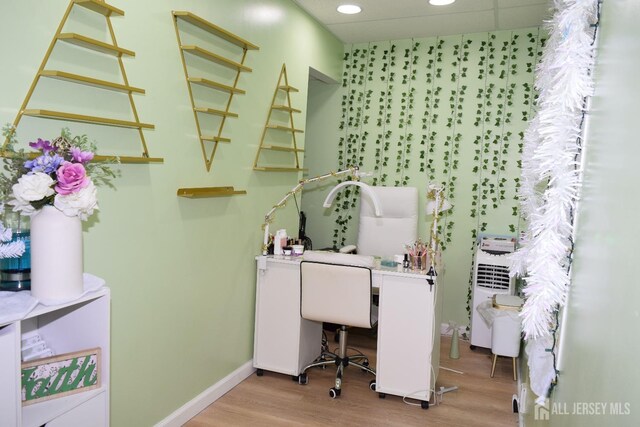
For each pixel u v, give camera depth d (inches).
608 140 42.4
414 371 114.1
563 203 51.7
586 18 51.6
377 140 183.2
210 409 109.8
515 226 165.2
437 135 174.2
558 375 59.1
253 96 122.0
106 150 77.9
